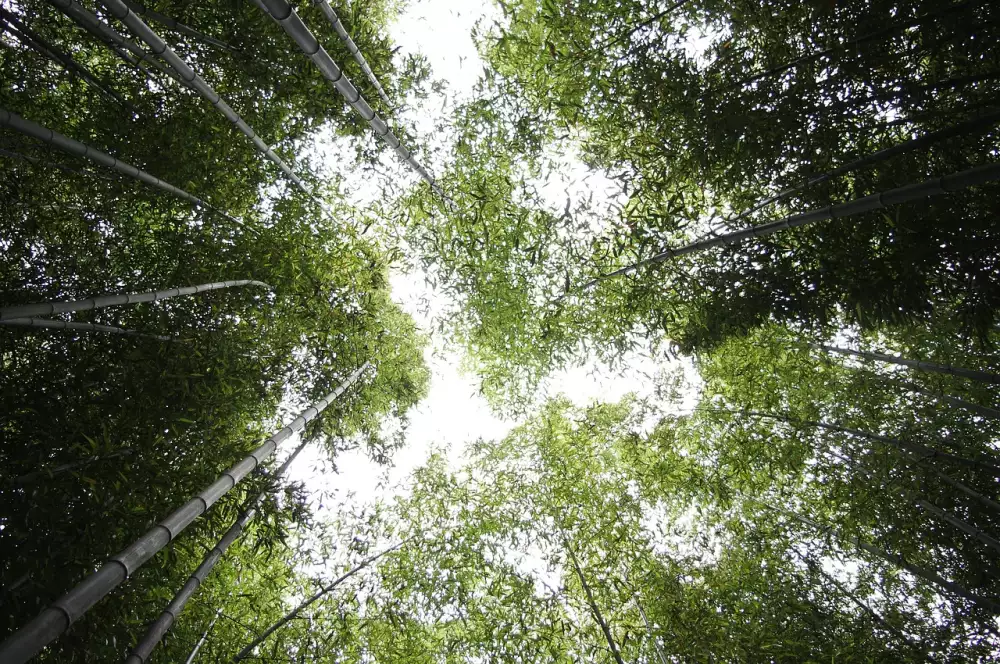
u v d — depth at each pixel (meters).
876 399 5.90
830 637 5.22
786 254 4.63
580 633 5.48
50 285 4.06
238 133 5.32
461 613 5.78
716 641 5.18
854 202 3.59
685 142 4.58
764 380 6.18
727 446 6.20
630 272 5.49
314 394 6.08
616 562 5.79
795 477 6.24
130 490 3.65
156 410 4.17
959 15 3.30
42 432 3.57
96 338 4.21
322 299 6.04
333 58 5.39
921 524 5.37
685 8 4.71
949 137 3.51
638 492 6.46
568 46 5.05
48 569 3.20
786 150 4.19
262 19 4.95
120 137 4.62
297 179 6.01
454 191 6.07
